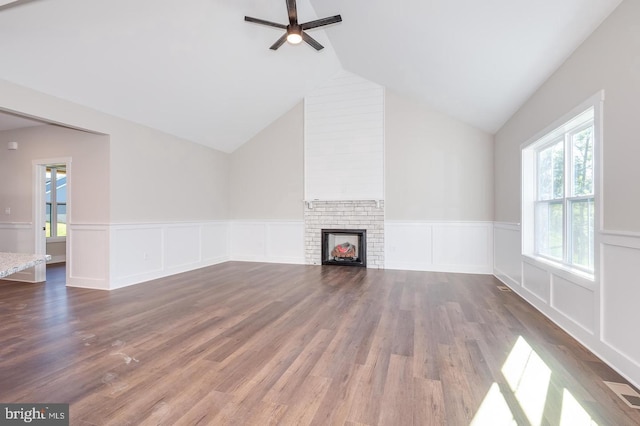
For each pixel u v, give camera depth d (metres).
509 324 2.95
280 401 1.77
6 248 5.10
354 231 6.03
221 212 6.68
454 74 3.97
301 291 4.19
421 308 3.45
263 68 4.95
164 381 1.97
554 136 3.18
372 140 5.93
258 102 5.76
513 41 2.81
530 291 3.62
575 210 2.86
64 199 7.30
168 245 5.31
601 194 2.23
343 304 3.60
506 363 2.20
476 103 4.44
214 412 1.67
